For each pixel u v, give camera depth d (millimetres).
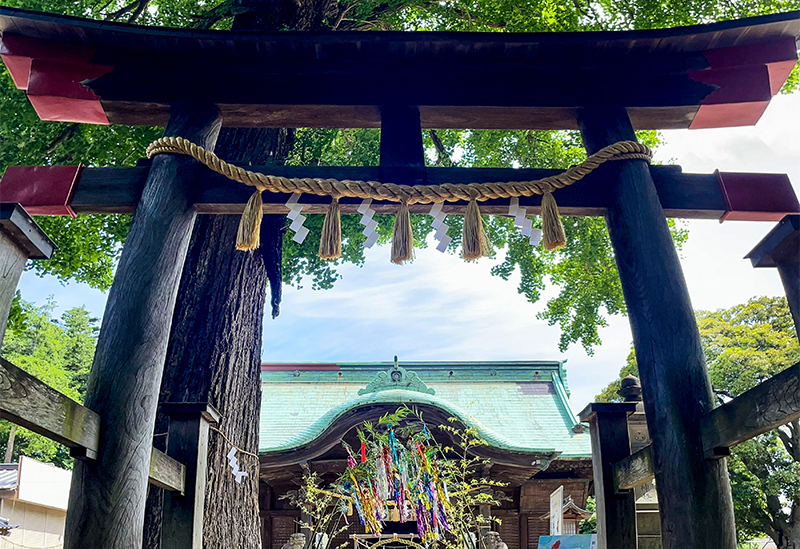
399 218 2715
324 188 2732
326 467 8867
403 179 2875
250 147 4816
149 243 2562
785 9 5953
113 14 6113
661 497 2355
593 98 3109
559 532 5730
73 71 2977
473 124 3254
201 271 4262
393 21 6988
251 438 4109
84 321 30312
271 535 9148
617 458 3209
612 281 7324
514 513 9164
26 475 14234
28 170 2781
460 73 3125
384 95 3068
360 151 8023
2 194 2711
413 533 7199
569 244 7414
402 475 6434
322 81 3076
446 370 13242
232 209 2840
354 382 13125
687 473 2291
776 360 14766
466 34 2988
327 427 8500
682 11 6070
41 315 28594
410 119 3033
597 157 2859
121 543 2074
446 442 8719
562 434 11227
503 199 2863
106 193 2754
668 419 2400
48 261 6641
